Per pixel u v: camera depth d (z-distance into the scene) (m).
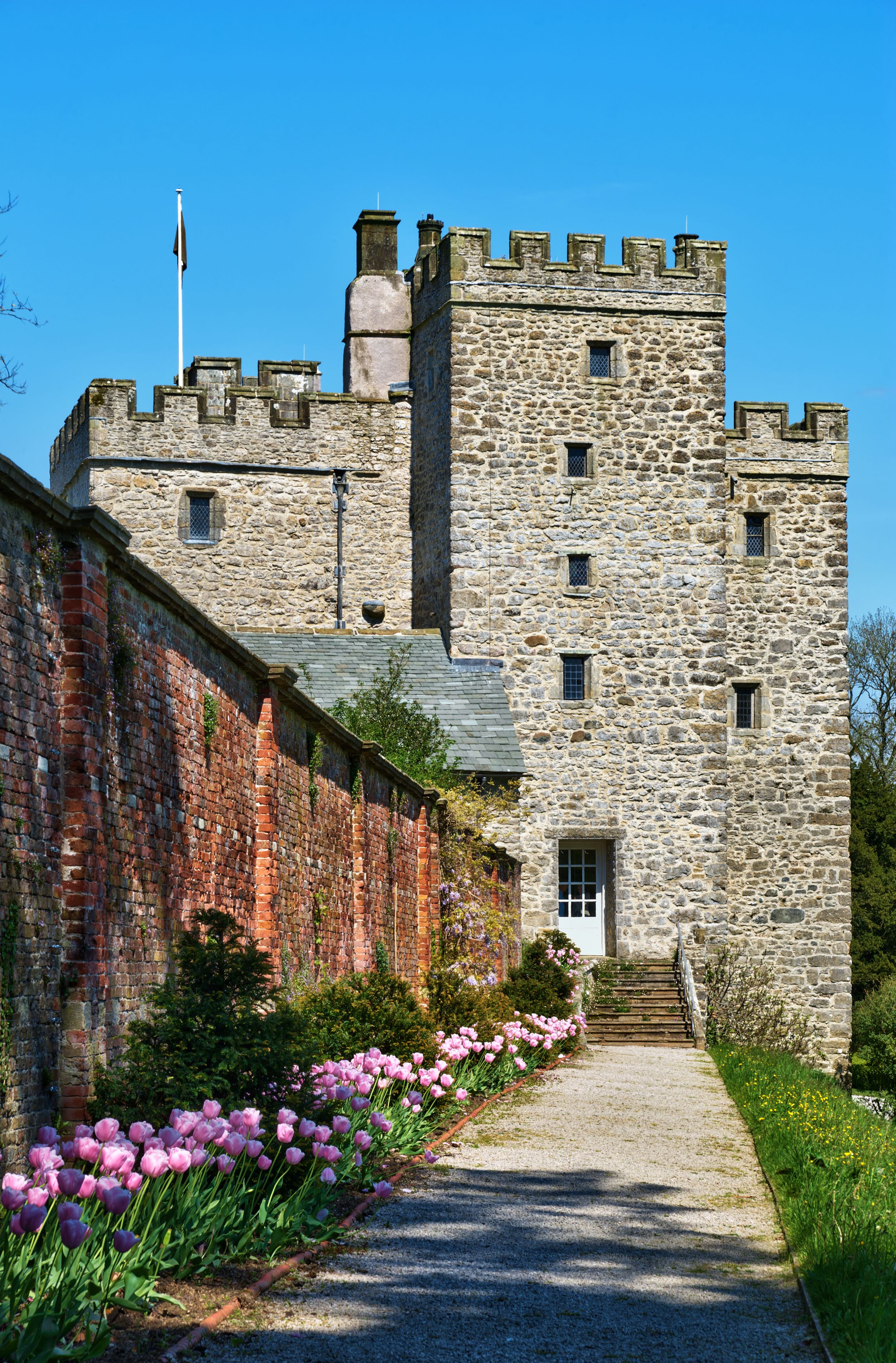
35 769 7.41
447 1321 6.66
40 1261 5.58
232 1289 6.79
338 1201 9.16
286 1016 8.48
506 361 30.70
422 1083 11.41
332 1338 6.26
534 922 29.77
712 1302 7.21
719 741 30.70
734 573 32.62
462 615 30.30
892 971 40.16
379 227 34.56
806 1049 31.47
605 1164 11.42
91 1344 5.35
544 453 30.69
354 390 34.16
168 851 9.65
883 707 47.12
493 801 26.50
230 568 32.97
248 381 37.59
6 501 7.14
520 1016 20.19
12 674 7.15
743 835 32.12
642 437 31.02
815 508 33.03
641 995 28.02
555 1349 6.33
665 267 31.23
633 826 30.31
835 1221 8.25
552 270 30.86
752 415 32.97
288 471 33.34
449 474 30.58
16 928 7.07
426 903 20.56
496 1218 9.06
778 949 31.88
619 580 30.77
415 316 33.69
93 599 8.05
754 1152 12.29
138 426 32.69
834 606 32.88
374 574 33.53
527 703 30.30
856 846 41.94
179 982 8.73
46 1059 7.39
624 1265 7.94
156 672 9.46
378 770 17.33
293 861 13.34
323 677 29.80
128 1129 7.45
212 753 10.91
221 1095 7.99
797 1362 6.23
